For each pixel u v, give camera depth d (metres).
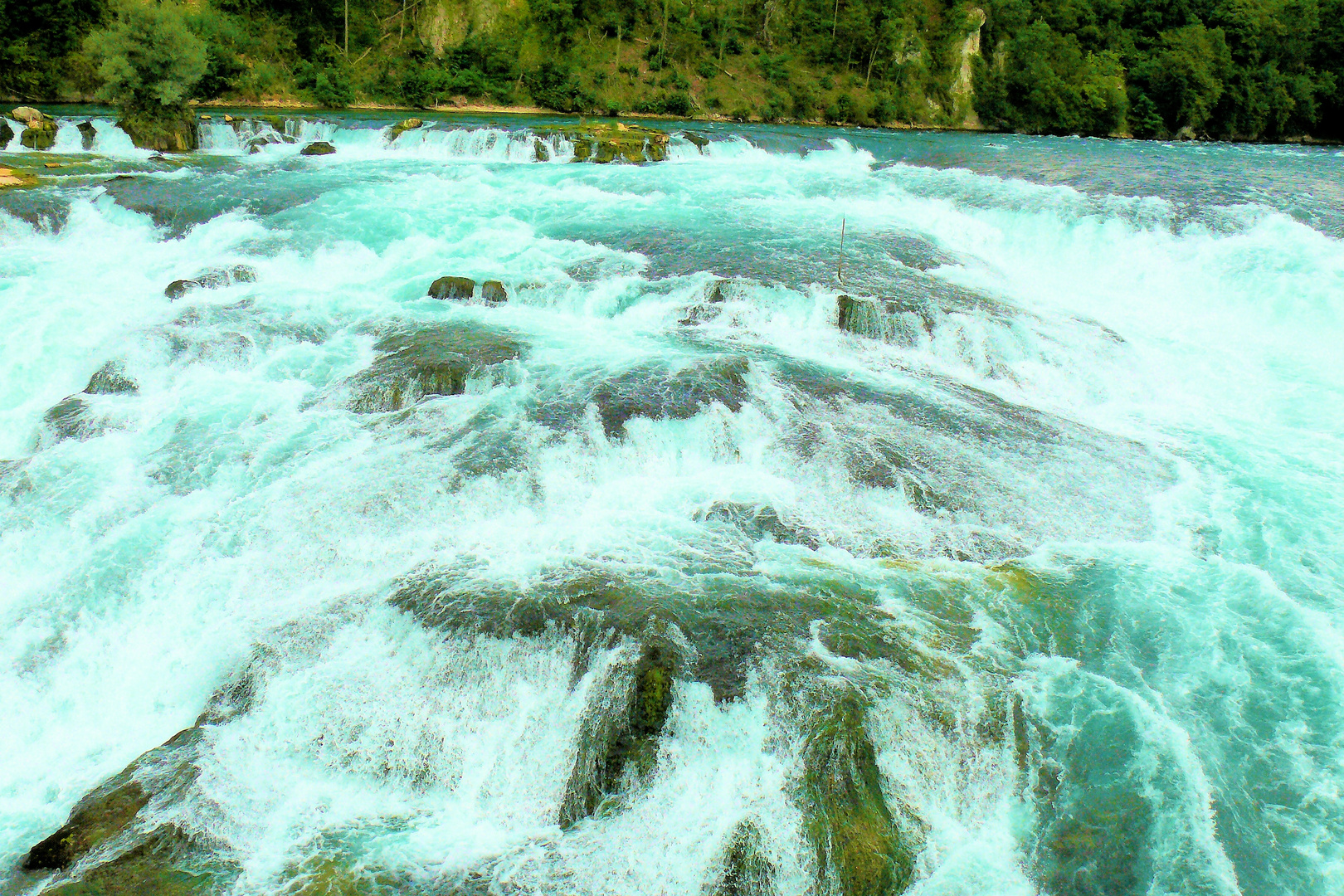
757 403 16.03
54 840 8.75
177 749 9.91
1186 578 12.48
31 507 13.34
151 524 13.02
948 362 19.28
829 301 20.22
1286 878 8.59
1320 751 9.81
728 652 10.41
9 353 17.56
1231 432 17.00
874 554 12.73
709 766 9.55
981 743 9.77
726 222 27.69
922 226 28.38
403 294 21.23
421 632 10.84
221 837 8.98
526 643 10.54
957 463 14.90
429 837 9.23
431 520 12.92
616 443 14.60
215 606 11.80
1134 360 19.56
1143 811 9.20
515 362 17.02
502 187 31.50
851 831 8.91
